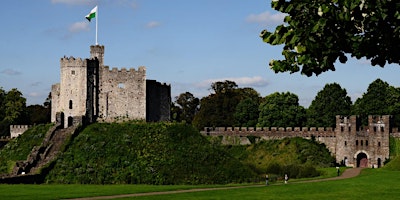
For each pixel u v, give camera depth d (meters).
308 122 174.00
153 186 82.38
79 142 100.06
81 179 90.06
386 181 85.62
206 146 103.56
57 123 106.81
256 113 182.25
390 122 149.50
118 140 100.81
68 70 109.25
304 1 20.52
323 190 72.31
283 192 69.94
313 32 20.25
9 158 100.75
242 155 152.00
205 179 92.69
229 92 198.00
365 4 19.06
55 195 66.44
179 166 95.00
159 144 100.19
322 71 21.64
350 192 69.75
